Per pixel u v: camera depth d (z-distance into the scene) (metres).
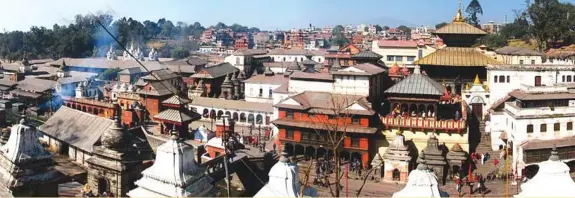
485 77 112.69
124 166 43.41
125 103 126.75
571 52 152.25
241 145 68.31
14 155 37.59
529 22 190.12
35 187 38.38
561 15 167.38
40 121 110.56
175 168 32.44
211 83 149.12
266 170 63.72
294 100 88.50
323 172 76.44
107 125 56.03
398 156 75.44
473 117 93.25
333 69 105.62
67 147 58.91
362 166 82.62
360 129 82.31
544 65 101.00
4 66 195.62
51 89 136.88
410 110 86.06
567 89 81.00
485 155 80.56
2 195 37.44
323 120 85.62
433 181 33.16
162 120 89.75
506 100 84.38
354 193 68.38
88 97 134.38
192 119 90.88
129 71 178.75
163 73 139.88
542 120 76.31
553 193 32.44
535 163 74.50
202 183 33.72
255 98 131.62
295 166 32.84
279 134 89.19
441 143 81.94
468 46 117.69
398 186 73.69
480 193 68.56
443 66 113.56
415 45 166.62
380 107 95.19
